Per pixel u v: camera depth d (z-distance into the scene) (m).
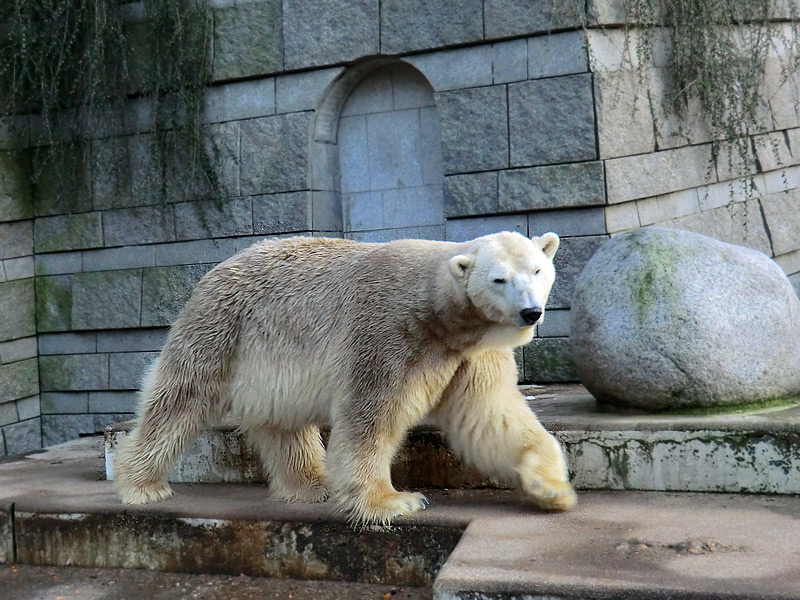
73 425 13.20
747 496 6.43
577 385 10.39
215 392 6.90
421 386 6.11
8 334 12.95
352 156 12.36
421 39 11.20
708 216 11.24
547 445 6.31
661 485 6.69
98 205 12.95
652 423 6.71
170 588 6.43
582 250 10.52
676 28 10.99
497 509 6.31
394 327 6.08
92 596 6.41
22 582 6.80
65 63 12.70
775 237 11.64
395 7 11.33
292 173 11.93
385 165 12.16
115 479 7.13
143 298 12.66
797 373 7.32
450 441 6.71
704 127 11.23
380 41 11.42
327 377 6.36
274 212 12.03
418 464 7.19
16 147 13.13
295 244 6.98
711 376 7.01
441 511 6.26
